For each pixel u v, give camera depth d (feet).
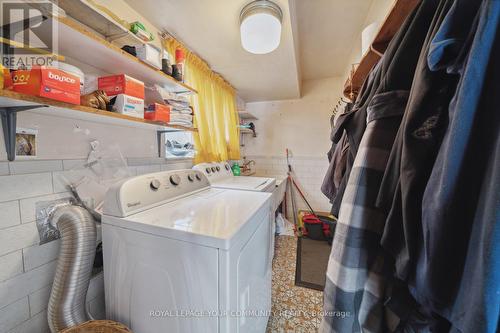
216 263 2.18
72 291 2.49
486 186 0.94
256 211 3.13
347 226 1.85
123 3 3.87
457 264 1.06
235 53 5.75
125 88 3.00
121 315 2.76
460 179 1.04
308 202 10.98
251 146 11.61
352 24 6.12
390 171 1.59
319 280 5.98
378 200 1.65
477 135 0.99
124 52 3.00
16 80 1.96
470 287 0.97
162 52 4.25
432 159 1.31
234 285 2.32
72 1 2.48
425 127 1.34
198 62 5.89
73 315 2.50
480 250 0.94
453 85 1.27
